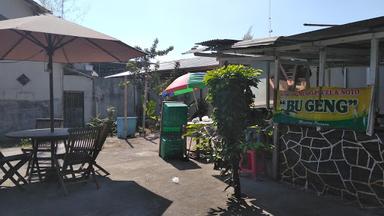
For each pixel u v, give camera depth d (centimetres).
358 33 537
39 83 1491
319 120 605
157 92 1634
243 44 663
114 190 632
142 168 799
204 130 889
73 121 1662
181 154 899
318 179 617
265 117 654
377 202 530
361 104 539
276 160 696
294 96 655
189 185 662
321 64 640
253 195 605
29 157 661
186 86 982
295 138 660
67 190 624
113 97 1812
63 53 843
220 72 591
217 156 645
